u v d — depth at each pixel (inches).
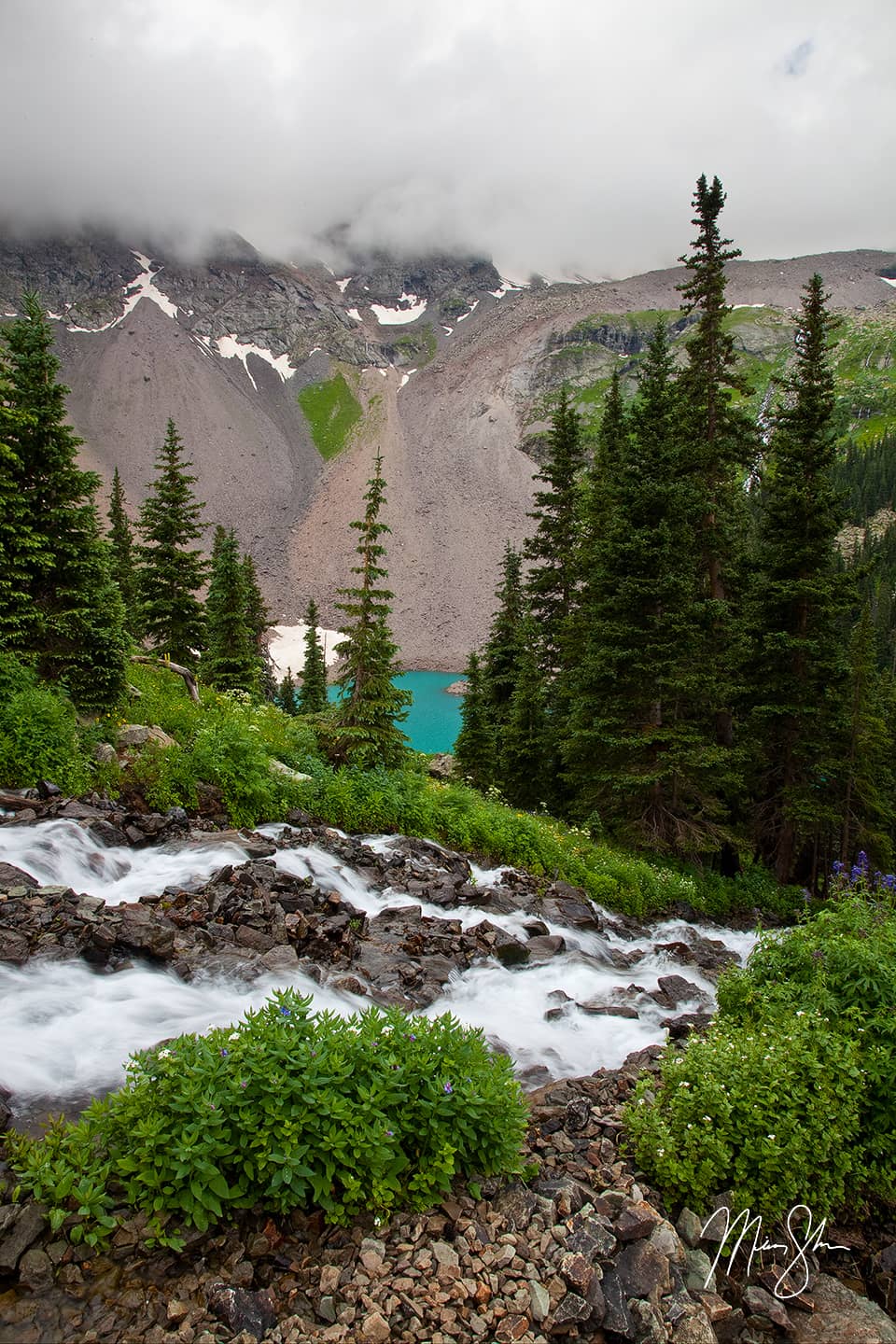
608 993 374.6
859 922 308.7
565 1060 292.7
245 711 748.6
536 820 732.0
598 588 796.6
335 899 379.2
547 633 1135.0
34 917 288.8
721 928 653.9
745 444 863.7
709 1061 227.8
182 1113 164.4
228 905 342.3
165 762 474.3
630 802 813.2
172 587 1107.9
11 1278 145.5
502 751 1036.5
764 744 885.8
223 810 476.1
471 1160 187.6
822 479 800.3
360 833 544.7
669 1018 341.4
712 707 812.6
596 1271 166.7
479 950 382.0
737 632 840.3
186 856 397.1
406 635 6633.9
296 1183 159.8
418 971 339.6
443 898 446.9
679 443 815.1
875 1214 219.1
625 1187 199.9
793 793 864.3
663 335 884.0
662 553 720.3
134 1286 146.9
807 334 800.9
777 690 829.2
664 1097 235.5
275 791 526.0
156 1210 158.4
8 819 373.7
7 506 497.7
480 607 7081.7
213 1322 142.3
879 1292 194.9
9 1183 163.2
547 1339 151.3
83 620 518.3
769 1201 199.9
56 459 517.3
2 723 423.8
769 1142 200.4
